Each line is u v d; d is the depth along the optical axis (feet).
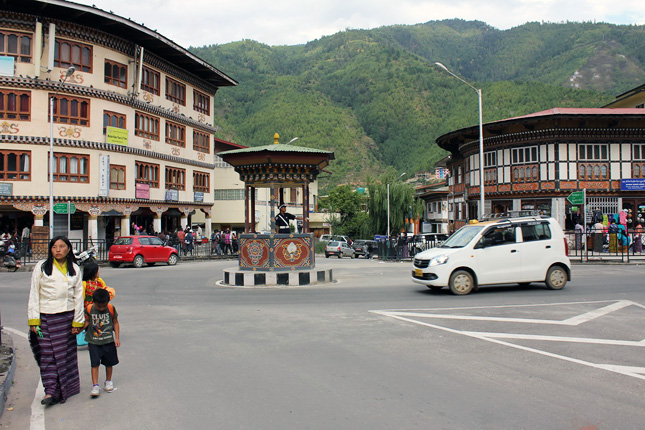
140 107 111.24
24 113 94.53
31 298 18.67
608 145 109.50
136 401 18.86
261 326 31.96
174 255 91.76
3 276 67.62
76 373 19.60
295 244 55.93
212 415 17.21
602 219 108.27
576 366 22.70
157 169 118.73
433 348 26.00
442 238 120.78
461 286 45.21
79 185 99.71
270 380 20.90
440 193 203.10
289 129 443.73
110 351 19.84
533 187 111.96
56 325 18.80
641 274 62.28
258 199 173.06
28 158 95.25
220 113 484.33
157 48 114.11
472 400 18.35
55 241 19.02
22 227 103.76
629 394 18.99
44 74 94.99
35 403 19.15
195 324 33.01
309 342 27.50
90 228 102.12
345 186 222.28
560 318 33.81
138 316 36.27
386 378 21.04
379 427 15.97
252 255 55.88
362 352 25.27
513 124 112.78
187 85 130.93
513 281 46.37
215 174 170.40
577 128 108.78
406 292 47.57
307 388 19.84
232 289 52.16
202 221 167.63
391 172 200.54
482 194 89.04
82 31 99.09
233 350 25.98
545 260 47.26
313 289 51.24
